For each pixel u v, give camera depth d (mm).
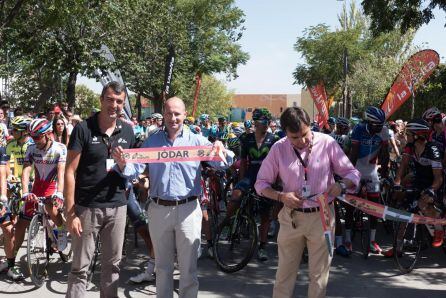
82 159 3744
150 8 22219
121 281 5230
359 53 34719
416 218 4340
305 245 3680
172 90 30344
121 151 3709
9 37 15656
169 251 3885
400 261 5746
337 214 6395
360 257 6324
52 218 5223
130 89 25672
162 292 3871
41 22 15406
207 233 6133
